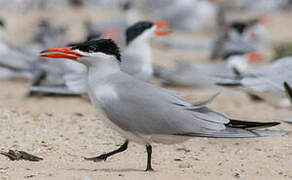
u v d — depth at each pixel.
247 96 14.93
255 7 35.38
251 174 7.89
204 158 8.89
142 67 13.11
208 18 28.52
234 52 19.86
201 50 24.09
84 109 12.36
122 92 7.39
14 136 9.73
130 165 8.26
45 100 13.39
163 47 24.02
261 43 23.92
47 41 18.41
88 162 8.43
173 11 28.61
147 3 31.23
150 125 7.32
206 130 7.33
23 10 29.98
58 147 9.26
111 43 7.57
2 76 16.55
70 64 14.46
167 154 9.09
